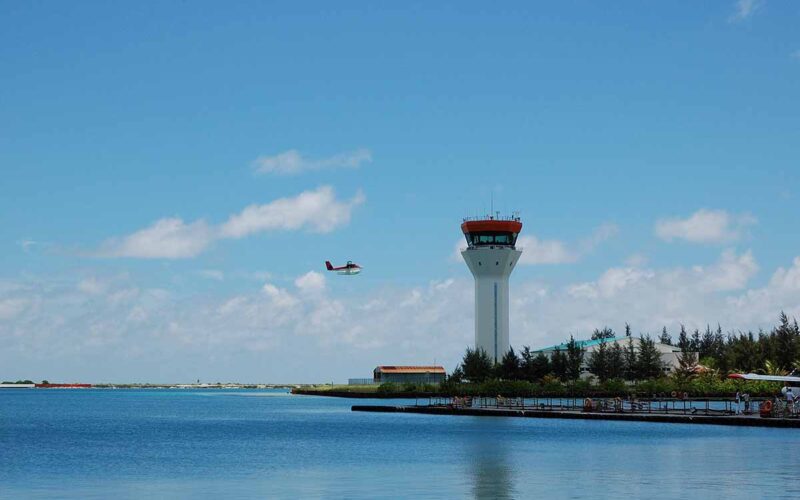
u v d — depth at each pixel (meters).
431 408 177.12
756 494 60.84
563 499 60.16
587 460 84.19
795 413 118.94
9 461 91.88
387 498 61.78
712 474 70.88
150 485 70.88
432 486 67.75
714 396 192.38
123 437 131.38
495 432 123.94
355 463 85.94
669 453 87.12
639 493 62.22
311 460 89.81
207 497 63.69
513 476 73.06
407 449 100.81
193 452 102.06
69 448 109.69
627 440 105.69
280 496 63.75
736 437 102.62
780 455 83.44
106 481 73.88
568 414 144.50
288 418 186.12
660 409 147.75
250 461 89.88
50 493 66.75
